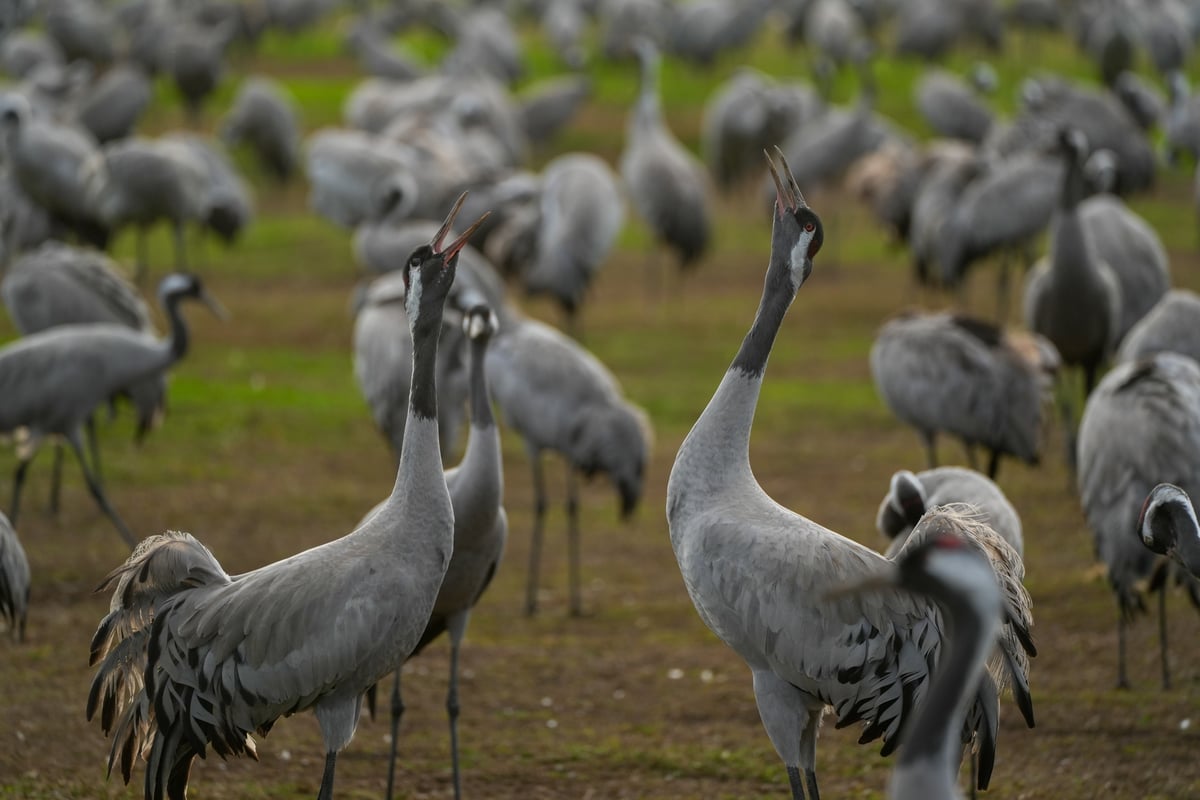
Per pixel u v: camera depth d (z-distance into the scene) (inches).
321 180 895.7
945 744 179.8
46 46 1339.8
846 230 1155.3
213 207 937.5
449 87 1211.2
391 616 281.1
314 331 815.7
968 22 1658.5
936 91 1232.8
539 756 363.6
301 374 733.3
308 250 1018.7
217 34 1375.5
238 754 283.1
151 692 279.7
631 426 481.7
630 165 956.0
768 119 1180.5
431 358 289.7
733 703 398.6
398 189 758.5
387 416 522.6
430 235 739.4
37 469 574.9
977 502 350.9
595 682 414.0
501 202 861.8
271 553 495.5
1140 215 1091.9
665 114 1470.2
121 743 296.0
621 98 1540.4
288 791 340.8
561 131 1381.6
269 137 1169.4
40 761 345.1
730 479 295.9
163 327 797.2
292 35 1823.3
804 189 1082.7
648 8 1715.1
